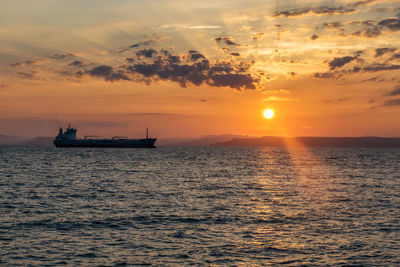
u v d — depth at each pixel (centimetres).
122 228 3438
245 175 9388
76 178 8219
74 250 2795
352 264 2534
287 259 2628
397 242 3003
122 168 11731
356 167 13025
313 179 8356
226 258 2647
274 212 4212
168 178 8381
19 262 2542
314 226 3534
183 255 2705
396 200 5109
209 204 4741
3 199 5047
